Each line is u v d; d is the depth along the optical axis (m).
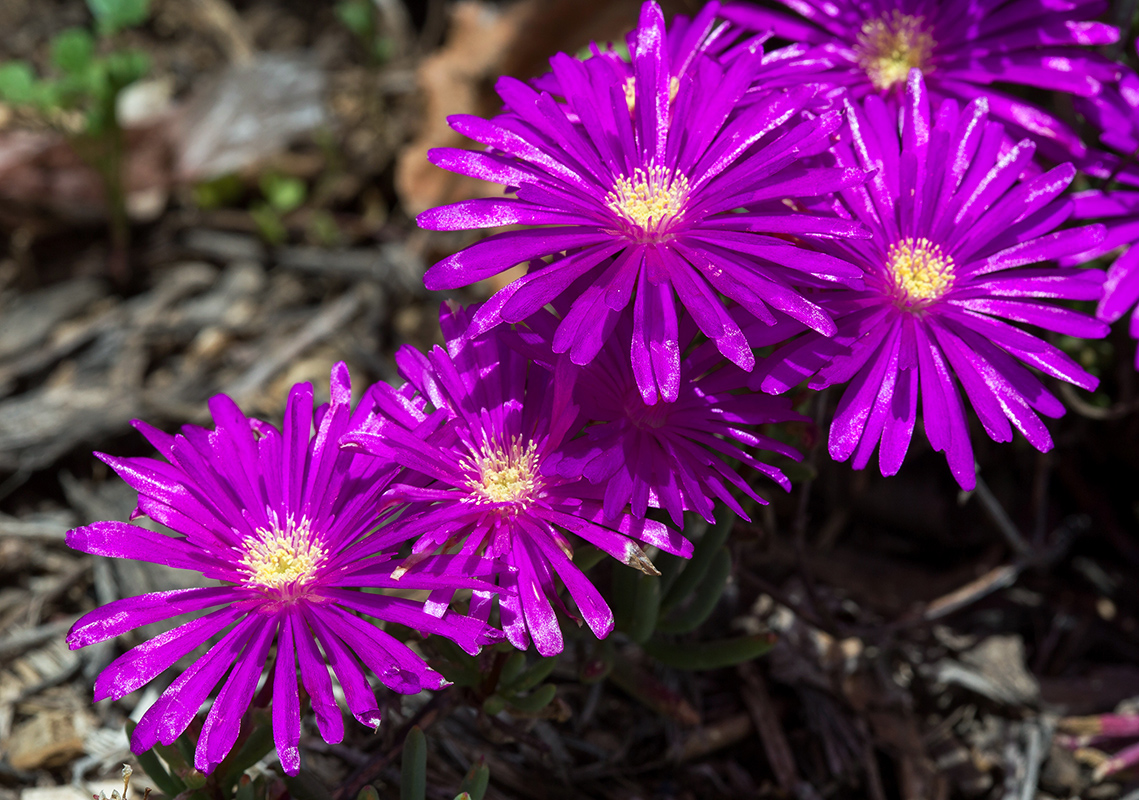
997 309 0.29
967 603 0.38
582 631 0.32
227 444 0.29
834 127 0.28
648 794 0.35
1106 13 0.34
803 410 0.32
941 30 0.32
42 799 0.34
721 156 0.29
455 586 0.27
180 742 0.30
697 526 0.33
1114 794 0.36
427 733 0.33
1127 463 0.39
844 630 0.35
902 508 0.38
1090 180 0.34
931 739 0.36
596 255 0.28
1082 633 0.38
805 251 0.28
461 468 0.29
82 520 0.38
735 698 0.36
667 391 0.27
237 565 0.29
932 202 0.30
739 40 0.34
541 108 0.29
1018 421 0.29
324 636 0.28
